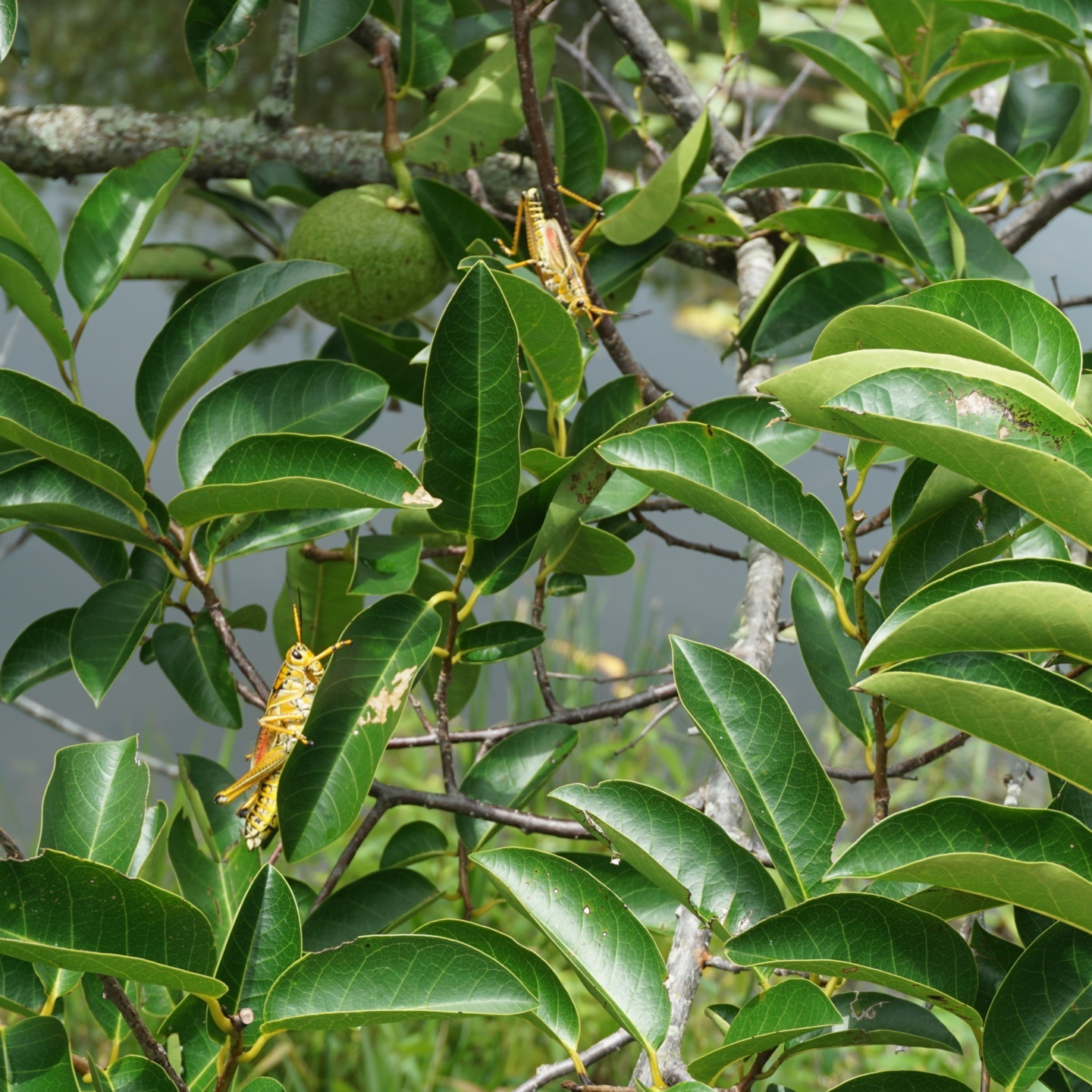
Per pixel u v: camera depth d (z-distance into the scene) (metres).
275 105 2.27
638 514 2.13
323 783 1.91
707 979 3.45
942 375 1.82
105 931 1.83
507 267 2.07
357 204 2.16
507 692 4.51
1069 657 1.90
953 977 1.85
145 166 2.02
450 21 2.16
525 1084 1.93
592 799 1.89
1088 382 1.88
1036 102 2.21
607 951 1.88
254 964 1.86
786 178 2.13
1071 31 2.06
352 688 1.92
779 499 1.91
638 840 1.89
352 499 1.91
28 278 1.96
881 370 1.83
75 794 1.89
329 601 2.12
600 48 6.40
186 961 1.84
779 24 7.41
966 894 1.87
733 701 1.90
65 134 2.27
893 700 1.83
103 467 1.94
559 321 1.98
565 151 2.16
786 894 2.10
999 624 1.82
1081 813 1.88
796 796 1.89
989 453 1.81
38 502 1.96
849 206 2.51
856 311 1.85
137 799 1.89
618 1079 3.24
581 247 2.14
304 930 2.02
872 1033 1.87
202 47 2.01
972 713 1.82
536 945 3.47
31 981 1.88
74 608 2.05
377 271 2.15
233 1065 1.84
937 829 1.84
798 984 1.83
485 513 1.93
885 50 2.23
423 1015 1.84
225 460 1.93
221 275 2.24
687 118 2.20
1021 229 2.20
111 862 1.88
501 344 1.90
